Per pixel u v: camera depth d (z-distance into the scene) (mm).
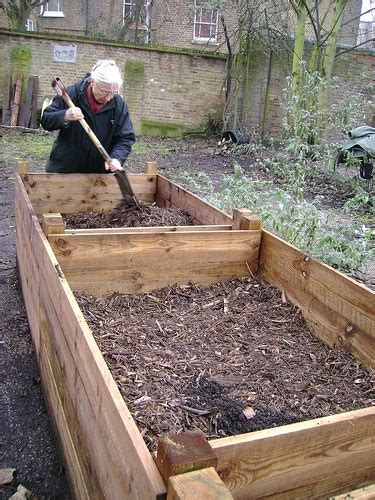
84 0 20109
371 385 2104
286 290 2785
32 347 3271
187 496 955
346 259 4199
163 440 1081
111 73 3707
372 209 6758
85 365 1657
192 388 1994
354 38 15641
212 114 14141
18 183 3742
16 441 2516
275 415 1863
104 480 1501
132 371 2074
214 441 1256
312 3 14297
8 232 5562
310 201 7363
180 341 2381
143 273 2807
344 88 12641
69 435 2057
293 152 7012
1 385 2928
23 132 12656
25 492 2174
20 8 16547
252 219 2943
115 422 1337
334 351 2355
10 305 3811
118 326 2459
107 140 4090
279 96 13484
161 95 13891
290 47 12977
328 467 1413
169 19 17141
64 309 1975
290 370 2195
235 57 13406
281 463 1335
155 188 4453
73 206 4129
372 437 1443
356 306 2248
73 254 2635
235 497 1309
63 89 3770
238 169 5066
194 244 2855
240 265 2986
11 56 13000
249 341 2426
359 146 7652
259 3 12906
